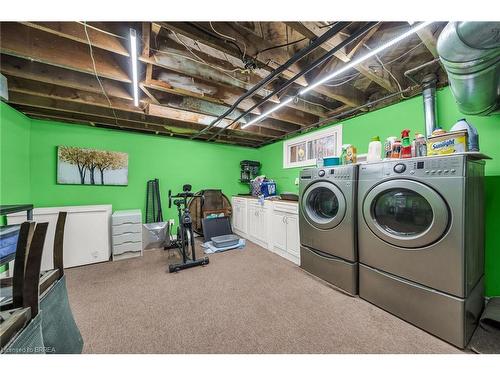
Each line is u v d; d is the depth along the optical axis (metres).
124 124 3.31
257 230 3.62
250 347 1.30
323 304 1.75
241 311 1.67
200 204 4.09
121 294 1.95
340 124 2.97
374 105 2.52
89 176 3.27
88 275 2.38
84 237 2.73
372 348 1.27
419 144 1.64
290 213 2.79
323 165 2.28
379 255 1.66
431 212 1.42
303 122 3.21
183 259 2.65
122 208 3.56
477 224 1.42
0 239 1.27
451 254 1.27
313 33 1.40
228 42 1.55
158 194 3.80
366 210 1.73
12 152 2.51
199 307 1.73
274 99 2.56
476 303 1.41
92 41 1.47
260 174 4.87
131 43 1.43
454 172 1.26
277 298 1.85
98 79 1.98
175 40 1.69
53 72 1.96
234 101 2.45
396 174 1.52
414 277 1.44
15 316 0.77
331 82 2.25
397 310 1.55
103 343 1.33
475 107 1.47
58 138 3.07
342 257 1.94
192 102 2.64
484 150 1.74
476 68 1.12
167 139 3.97
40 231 0.88
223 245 3.33
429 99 1.88
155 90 2.37
